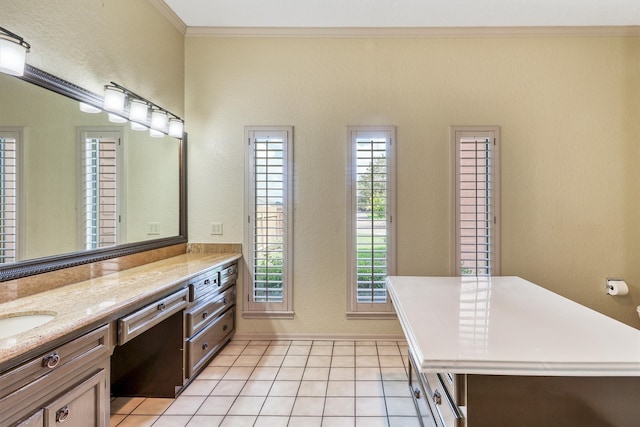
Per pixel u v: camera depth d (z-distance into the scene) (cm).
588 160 307
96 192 214
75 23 198
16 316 145
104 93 222
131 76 249
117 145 234
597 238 308
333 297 318
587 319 145
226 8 284
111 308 152
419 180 312
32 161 171
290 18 296
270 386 237
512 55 308
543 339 122
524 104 308
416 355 115
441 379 137
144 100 249
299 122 316
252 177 318
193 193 321
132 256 249
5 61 146
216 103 320
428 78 311
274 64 317
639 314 290
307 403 216
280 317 320
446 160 311
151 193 271
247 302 321
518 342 120
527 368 105
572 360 106
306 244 317
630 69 305
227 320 298
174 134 296
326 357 283
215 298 270
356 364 270
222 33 316
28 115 169
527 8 277
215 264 264
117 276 219
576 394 113
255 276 320
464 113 310
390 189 311
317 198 316
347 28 309
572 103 307
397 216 313
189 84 320
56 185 185
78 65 200
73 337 133
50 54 181
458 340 122
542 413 113
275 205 317
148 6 268
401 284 213
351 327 318
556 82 307
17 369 110
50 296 171
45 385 121
